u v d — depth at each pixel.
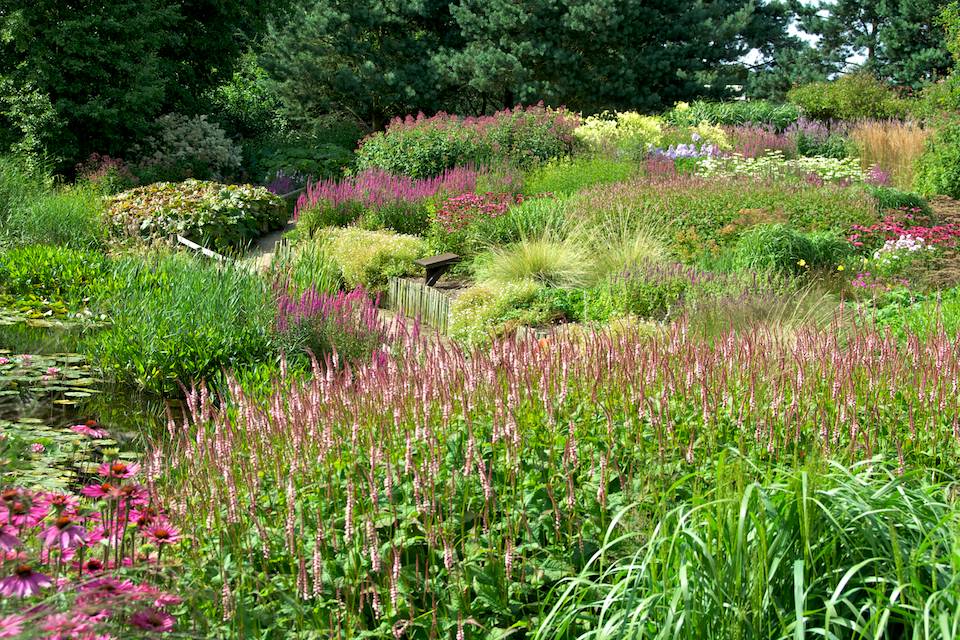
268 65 30.95
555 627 3.29
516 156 19.62
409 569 3.55
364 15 30.06
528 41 30.81
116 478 3.64
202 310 8.45
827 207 12.91
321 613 3.30
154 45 22.08
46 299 10.16
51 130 20.33
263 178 24.30
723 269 10.52
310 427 4.41
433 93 31.14
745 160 19.75
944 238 11.86
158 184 16.73
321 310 8.54
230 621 3.19
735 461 3.83
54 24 20.67
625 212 12.84
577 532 3.81
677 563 3.22
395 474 4.05
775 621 3.19
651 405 4.53
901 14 39.75
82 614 2.36
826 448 4.16
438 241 13.27
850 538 3.40
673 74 33.88
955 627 2.75
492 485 4.07
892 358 5.60
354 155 25.80
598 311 9.77
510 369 4.86
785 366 5.21
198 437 4.48
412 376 4.95
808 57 41.69
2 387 7.05
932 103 20.66
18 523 2.89
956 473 4.57
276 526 3.80
